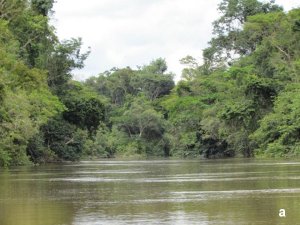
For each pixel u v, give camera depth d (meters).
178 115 103.31
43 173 45.34
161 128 140.25
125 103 150.88
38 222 16.56
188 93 110.06
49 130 85.94
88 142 116.25
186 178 34.59
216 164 57.22
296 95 71.62
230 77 96.19
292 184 27.42
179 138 113.56
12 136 60.41
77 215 17.95
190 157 104.50
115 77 169.62
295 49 84.69
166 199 22.11
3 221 16.78
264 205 19.25
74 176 39.94
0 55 45.22
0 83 44.88
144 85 164.75
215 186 27.67
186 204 20.23
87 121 92.06
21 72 46.41
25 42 72.38
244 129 80.19
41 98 70.00
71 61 89.38
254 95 77.25
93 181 33.78
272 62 83.50
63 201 22.06
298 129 69.44
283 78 80.00
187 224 15.61
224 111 79.06
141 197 23.14
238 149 86.19
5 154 59.66
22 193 25.69
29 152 77.44
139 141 139.62
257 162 57.09
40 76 47.16
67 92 91.31
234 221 15.94
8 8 48.25
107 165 65.38
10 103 56.94
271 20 95.62
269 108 77.31
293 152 69.25
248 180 30.88
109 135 142.62
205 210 18.44
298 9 87.44
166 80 164.12
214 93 100.69
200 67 117.50
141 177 37.12
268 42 85.88
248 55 106.38
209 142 95.88
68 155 87.81
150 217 17.20
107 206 20.20
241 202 20.33
